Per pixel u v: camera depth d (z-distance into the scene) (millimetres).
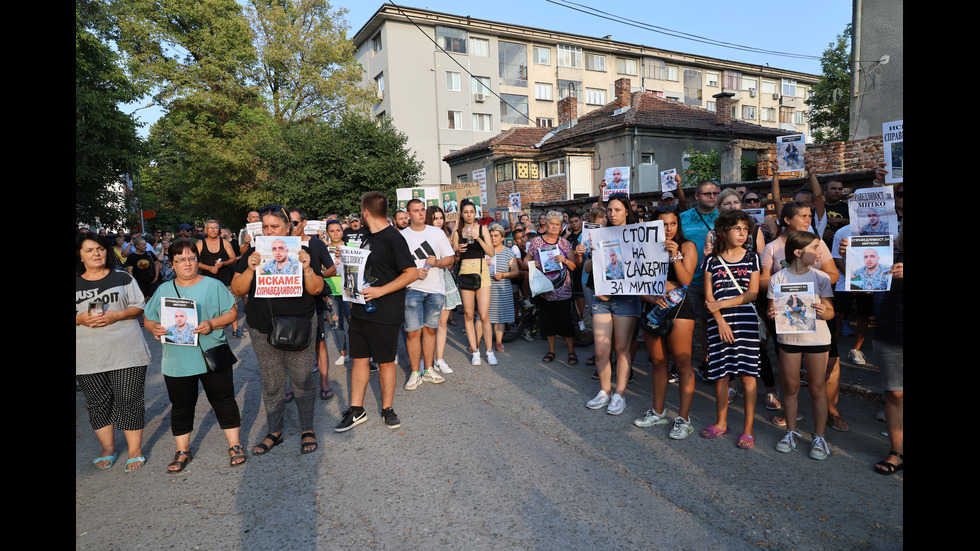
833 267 3611
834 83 24078
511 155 21703
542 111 37719
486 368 6445
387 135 22328
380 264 4398
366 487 3504
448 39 33781
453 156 26891
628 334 4578
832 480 3342
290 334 3908
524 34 36188
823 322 3588
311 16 27109
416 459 3900
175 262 3787
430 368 5895
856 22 9281
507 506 3191
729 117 21609
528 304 7887
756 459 3689
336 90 26766
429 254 5410
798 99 48656
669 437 4109
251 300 4129
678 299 3977
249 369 6883
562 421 4574
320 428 4637
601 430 4332
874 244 3336
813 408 3688
